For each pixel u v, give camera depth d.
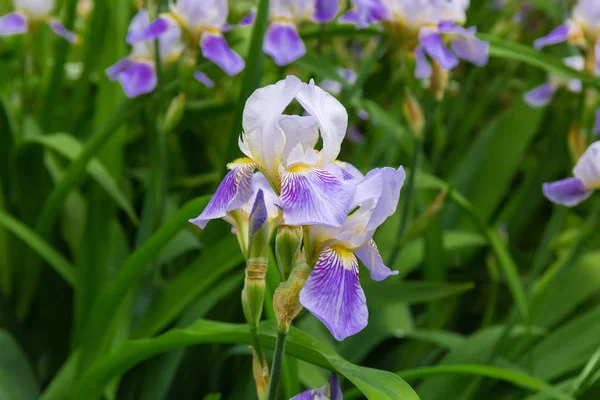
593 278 1.83
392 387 1.04
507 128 2.34
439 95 1.58
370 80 2.31
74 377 1.43
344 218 0.98
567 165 2.37
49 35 2.33
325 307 0.99
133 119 2.00
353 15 1.71
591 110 1.74
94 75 2.25
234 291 1.63
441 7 1.50
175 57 1.67
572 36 1.73
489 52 1.68
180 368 1.60
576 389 1.38
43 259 1.88
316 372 1.46
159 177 1.66
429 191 2.19
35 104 2.25
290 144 1.03
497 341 1.56
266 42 1.58
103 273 1.68
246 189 1.03
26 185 1.87
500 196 2.24
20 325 1.78
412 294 1.49
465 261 2.25
